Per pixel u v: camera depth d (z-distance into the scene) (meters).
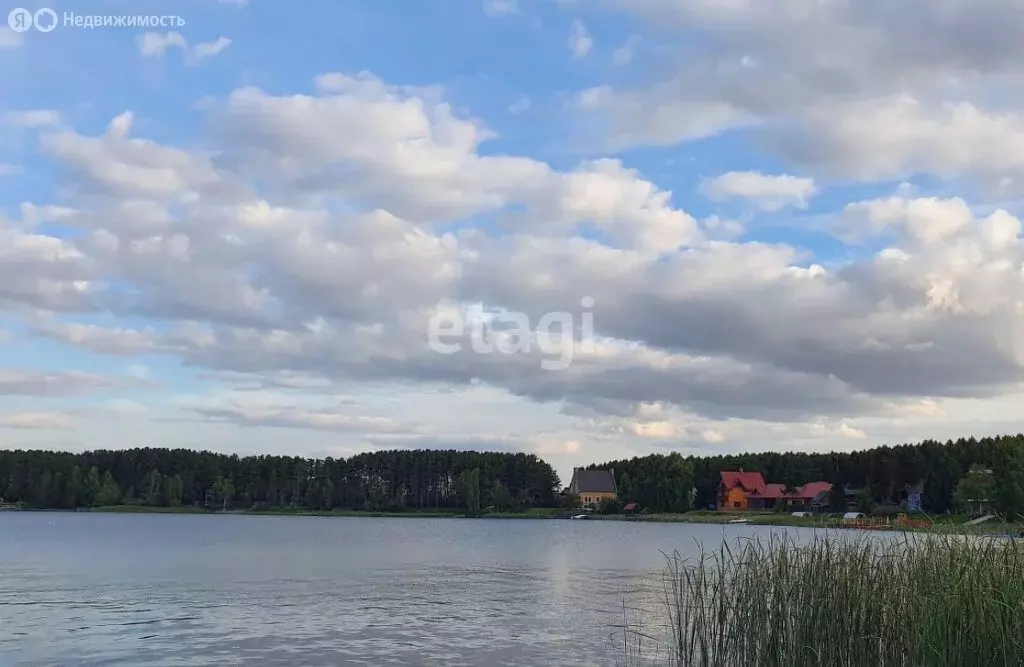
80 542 78.25
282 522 150.00
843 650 16.73
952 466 94.69
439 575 47.22
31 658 22.73
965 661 14.73
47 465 188.00
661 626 27.42
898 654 16.38
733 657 18.09
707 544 76.06
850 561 17.41
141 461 197.88
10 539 82.81
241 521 151.50
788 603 17.50
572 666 21.58
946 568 15.78
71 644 24.64
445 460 198.62
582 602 34.22
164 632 26.70
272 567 51.97
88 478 186.38
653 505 167.00
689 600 19.98
